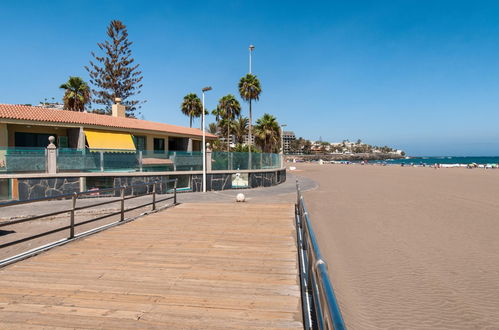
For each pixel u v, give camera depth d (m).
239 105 55.06
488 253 8.58
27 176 16.09
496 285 6.57
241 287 4.66
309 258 3.46
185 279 4.98
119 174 18.55
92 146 21.84
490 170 55.53
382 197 19.95
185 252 6.46
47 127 21.17
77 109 39.12
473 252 8.67
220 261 5.89
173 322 3.65
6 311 3.92
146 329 3.50
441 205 16.75
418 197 20.02
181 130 31.08
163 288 4.63
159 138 28.50
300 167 75.88
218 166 22.83
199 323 3.63
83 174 17.52
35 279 4.98
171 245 6.99
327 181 33.03
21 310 3.94
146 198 17.97
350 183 30.42
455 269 7.46
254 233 8.12
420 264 7.80
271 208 11.98
